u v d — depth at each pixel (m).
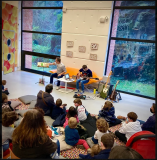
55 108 3.52
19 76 6.91
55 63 6.09
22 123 1.48
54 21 6.83
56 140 2.26
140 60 5.58
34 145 1.45
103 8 5.45
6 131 2.19
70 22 6.08
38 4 6.97
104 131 2.54
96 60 5.96
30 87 5.64
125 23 5.52
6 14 6.41
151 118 2.75
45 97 3.53
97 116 3.67
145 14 5.17
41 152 1.48
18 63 7.92
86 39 5.94
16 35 7.38
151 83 5.55
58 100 3.48
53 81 6.68
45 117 3.51
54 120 3.45
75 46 6.19
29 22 7.38
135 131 2.76
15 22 7.12
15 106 3.94
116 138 3.15
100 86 5.50
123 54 5.80
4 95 3.06
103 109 3.62
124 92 6.05
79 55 6.19
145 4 5.10
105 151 1.74
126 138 2.93
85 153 2.62
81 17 5.86
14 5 6.86
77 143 2.74
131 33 5.51
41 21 7.10
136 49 5.56
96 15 5.61
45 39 7.20
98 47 5.80
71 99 4.91
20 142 1.44
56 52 7.10
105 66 6.14
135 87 5.86
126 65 5.84
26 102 4.22
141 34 5.37
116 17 5.59
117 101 5.10
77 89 5.60
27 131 1.43
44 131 1.53
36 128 1.45
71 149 2.70
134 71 5.76
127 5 5.34
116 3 5.48
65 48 6.41
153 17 5.07
